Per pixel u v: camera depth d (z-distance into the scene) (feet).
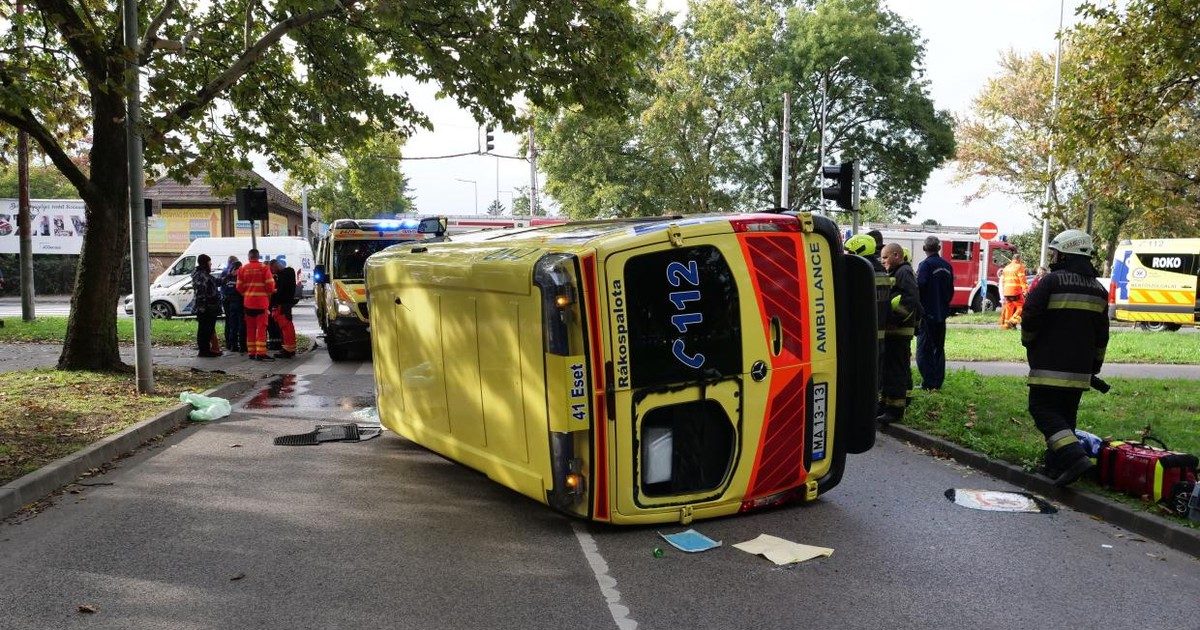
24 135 64.95
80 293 37.65
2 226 118.62
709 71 113.29
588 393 17.01
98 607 14.42
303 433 28.60
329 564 16.39
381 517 19.38
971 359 48.57
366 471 23.57
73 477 22.65
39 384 33.88
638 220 20.16
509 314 18.49
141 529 18.53
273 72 42.16
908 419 28.58
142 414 29.19
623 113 41.98
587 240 17.53
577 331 16.93
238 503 20.51
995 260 92.84
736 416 18.47
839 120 122.11
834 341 19.85
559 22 37.45
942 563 16.42
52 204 120.06
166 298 76.79
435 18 37.96
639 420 17.44
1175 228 107.45
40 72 34.65
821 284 19.51
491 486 21.98
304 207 135.23
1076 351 20.11
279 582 15.49
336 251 48.29
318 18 37.83
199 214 131.75
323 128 43.45
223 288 51.62
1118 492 19.83
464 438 21.22
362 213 168.55
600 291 16.88
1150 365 47.47
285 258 90.89
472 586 15.28
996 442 24.76
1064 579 15.61
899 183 119.55
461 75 39.29
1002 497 20.90
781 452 19.26
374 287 26.45
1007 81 106.22
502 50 37.35
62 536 18.08
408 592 15.02
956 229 94.79
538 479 18.07
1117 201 39.78
